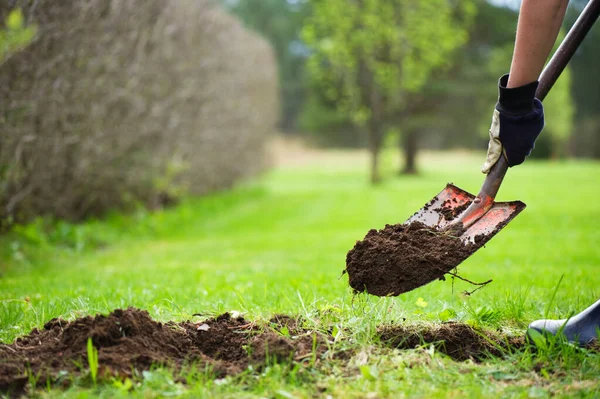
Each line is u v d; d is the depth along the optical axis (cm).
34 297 432
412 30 2089
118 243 866
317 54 2295
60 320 340
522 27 313
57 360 307
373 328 331
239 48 1645
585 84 4650
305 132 4828
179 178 1251
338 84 2362
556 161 4191
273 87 2344
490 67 2772
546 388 297
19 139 671
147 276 517
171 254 750
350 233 949
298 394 292
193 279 495
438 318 358
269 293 423
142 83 968
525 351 319
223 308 383
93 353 299
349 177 2825
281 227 1084
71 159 827
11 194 727
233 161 1711
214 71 1349
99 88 815
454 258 323
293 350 313
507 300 376
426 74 2389
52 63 676
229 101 1521
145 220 1000
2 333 351
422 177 2691
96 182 906
